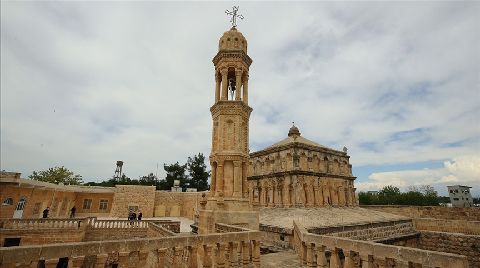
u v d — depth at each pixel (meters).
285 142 32.53
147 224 32.44
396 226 27.94
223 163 18.34
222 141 18.72
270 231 20.09
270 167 32.03
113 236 31.05
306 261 11.84
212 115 20.77
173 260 8.87
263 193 32.19
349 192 34.06
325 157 32.44
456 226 28.11
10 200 28.70
